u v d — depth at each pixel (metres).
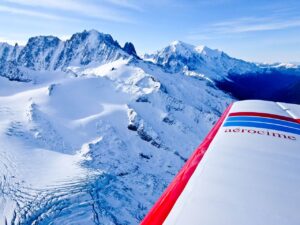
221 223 3.02
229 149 5.61
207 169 4.64
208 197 3.64
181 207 3.46
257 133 6.74
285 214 3.24
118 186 161.38
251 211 3.25
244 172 4.45
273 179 4.19
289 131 6.98
